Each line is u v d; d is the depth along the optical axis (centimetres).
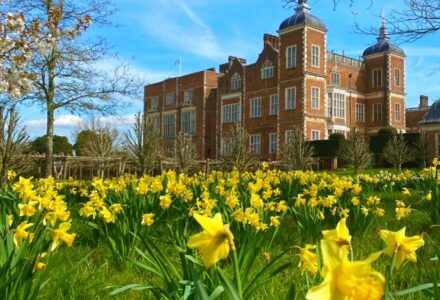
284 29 4344
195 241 176
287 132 4281
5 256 270
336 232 181
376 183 1259
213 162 2155
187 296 233
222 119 5200
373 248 493
